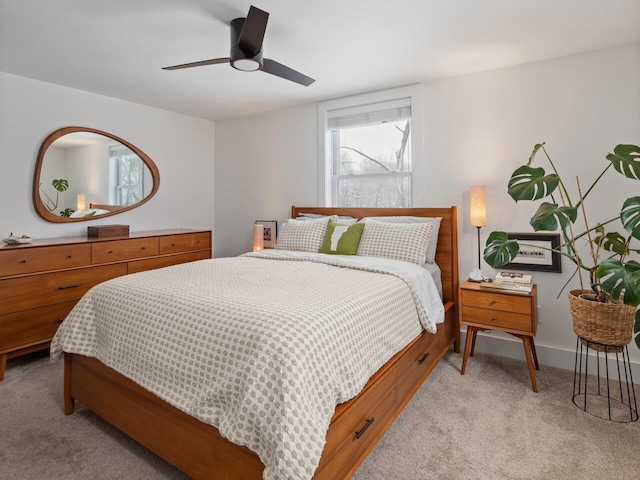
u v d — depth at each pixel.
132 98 3.62
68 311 2.83
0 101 2.90
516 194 2.24
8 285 2.50
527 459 1.64
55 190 3.22
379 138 3.54
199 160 4.45
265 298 1.65
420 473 1.55
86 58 2.66
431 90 3.11
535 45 2.44
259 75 3.00
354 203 3.68
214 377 1.30
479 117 2.92
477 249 2.95
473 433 1.83
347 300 1.65
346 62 2.72
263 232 4.07
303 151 3.86
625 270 1.76
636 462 1.61
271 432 1.09
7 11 2.02
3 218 2.93
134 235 3.45
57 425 1.90
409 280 2.21
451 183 3.04
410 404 2.10
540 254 2.70
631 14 2.04
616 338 2.00
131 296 1.78
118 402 1.70
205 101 3.73
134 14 2.05
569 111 2.59
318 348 1.29
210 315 1.46
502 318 2.39
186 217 4.33
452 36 2.31
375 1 1.92
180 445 1.43
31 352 2.77
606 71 2.46
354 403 1.39
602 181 2.49
